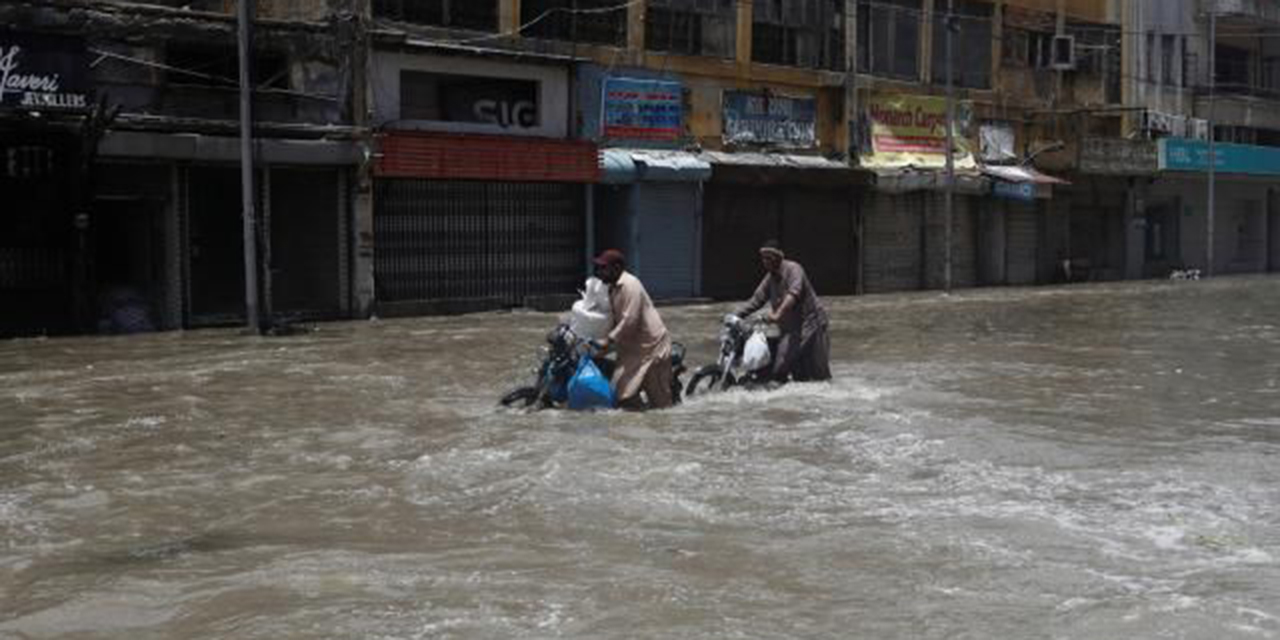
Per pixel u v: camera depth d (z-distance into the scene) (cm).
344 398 1161
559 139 2477
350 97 2161
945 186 3319
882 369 1403
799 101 3044
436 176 2261
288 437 952
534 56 2433
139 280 1975
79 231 1847
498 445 905
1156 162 4181
